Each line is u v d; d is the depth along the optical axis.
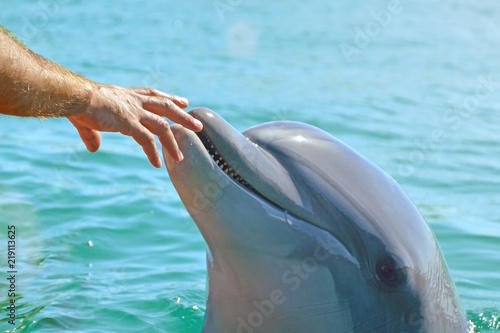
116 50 25.58
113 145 13.08
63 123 14.58
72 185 10.95
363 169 4.80
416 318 4.73
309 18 37.81
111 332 6.56
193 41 29.03
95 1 36.88
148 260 8.53
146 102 4.16
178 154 4.12
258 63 25.58
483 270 8.51
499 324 6.83
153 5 37.75
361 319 4.65
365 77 24.36
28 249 8.66
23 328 6.54
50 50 24.53
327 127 16.88
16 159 12.08
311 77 23.66
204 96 19.17
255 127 4.79
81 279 7.86
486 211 11.06
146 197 10.53
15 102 4.02
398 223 4.72
